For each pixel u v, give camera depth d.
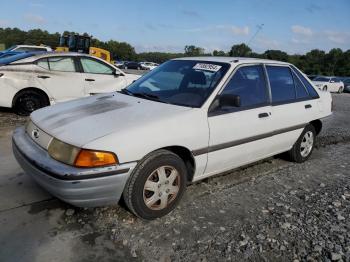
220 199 3.71
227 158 3.71
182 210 3.39
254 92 4.04
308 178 4.57
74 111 3.35
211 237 2.96
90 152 2.67
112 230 2.96
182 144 3.18
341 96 22.39
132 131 2.87
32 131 3.27
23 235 2.82
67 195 2.69
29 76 7.06
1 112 7.46
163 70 4.29
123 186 2.85
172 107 3.39
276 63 4.55
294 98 4.70
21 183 3.77
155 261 2.60
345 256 2.81
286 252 2.82
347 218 3.46
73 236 2.84
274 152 4.54
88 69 7.76
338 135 7.43
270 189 4.10
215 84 3.63
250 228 3.15
